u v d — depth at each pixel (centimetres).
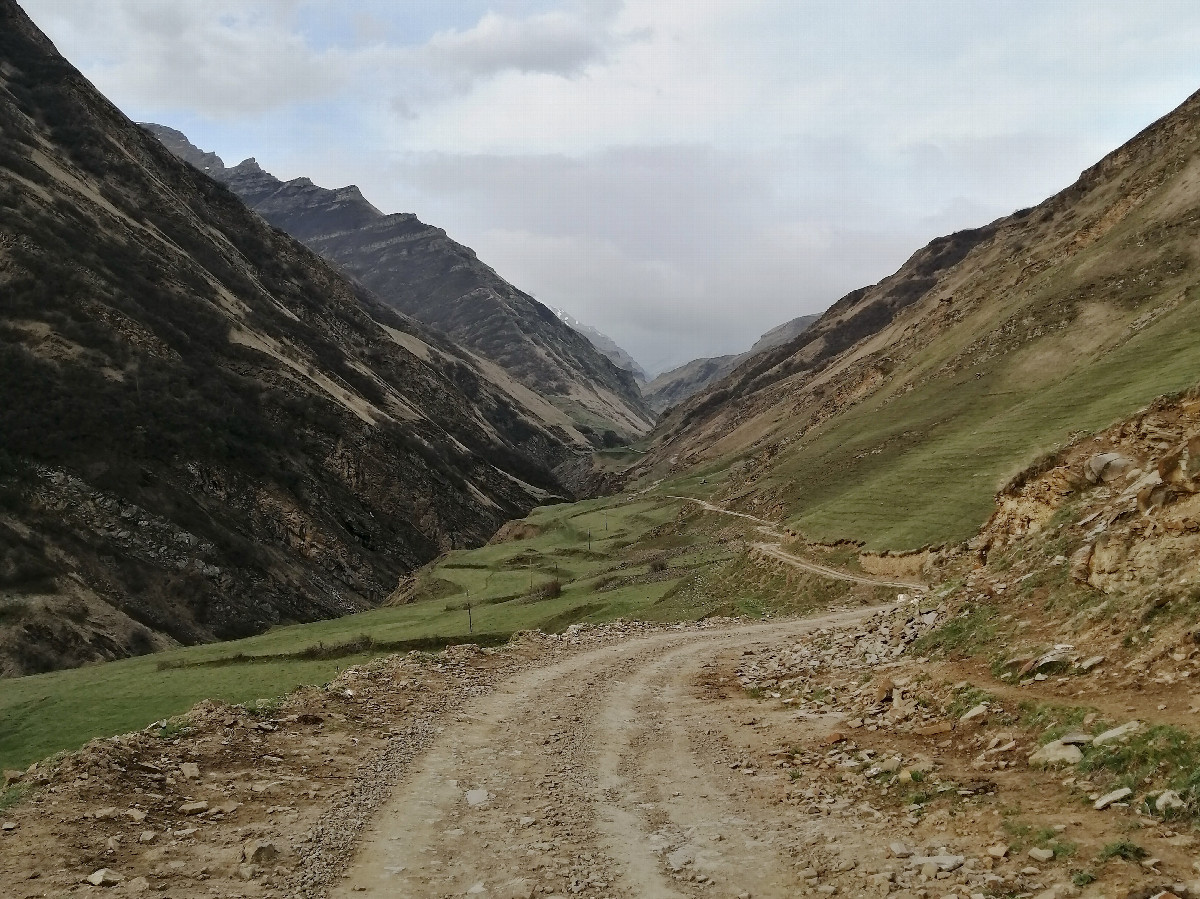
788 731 1792
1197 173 10481
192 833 1197
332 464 18688
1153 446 2309
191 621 12662
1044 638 1662
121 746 1452
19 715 6219
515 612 7819
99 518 13100
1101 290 9862
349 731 1828
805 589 5200
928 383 11644
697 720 2012
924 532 5038
